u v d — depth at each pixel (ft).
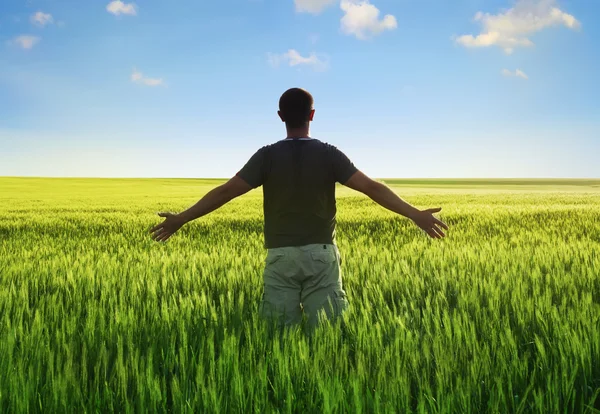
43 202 97.14
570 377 9.51
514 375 9.77
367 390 8.52
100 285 18.42
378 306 15.06
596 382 9.89
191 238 39.58
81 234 43.52
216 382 9.54
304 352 10.27
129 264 23.94
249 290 16.81
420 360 10.38
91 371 10.50
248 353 10.24
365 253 26.32
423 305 15.51
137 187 200.44
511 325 13.34
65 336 12.17
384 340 12.05
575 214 53.01
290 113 11.62
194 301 15.49
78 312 14.38
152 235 11.66
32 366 9.86
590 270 19.01
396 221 48.16
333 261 11.80
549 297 14.75
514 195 114.32
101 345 11.08
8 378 9.28
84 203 93.09
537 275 18.80
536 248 27.35
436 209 11.21
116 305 14.66
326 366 9.66
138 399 8.71
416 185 277.03
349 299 15.46
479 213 54.85
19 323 12.75
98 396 8.87
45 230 46.52
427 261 22.80
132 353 10.31
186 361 10.39
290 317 11.91
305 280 11.85
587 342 10.68
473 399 8.98
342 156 11.55
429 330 12.12
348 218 51.29
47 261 25.36
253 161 11.58
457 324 11.99
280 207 11.56
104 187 198.59
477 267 20.58
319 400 8.72
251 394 8.77
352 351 11.55
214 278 18.85
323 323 11.75
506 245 30.19
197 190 172.86
